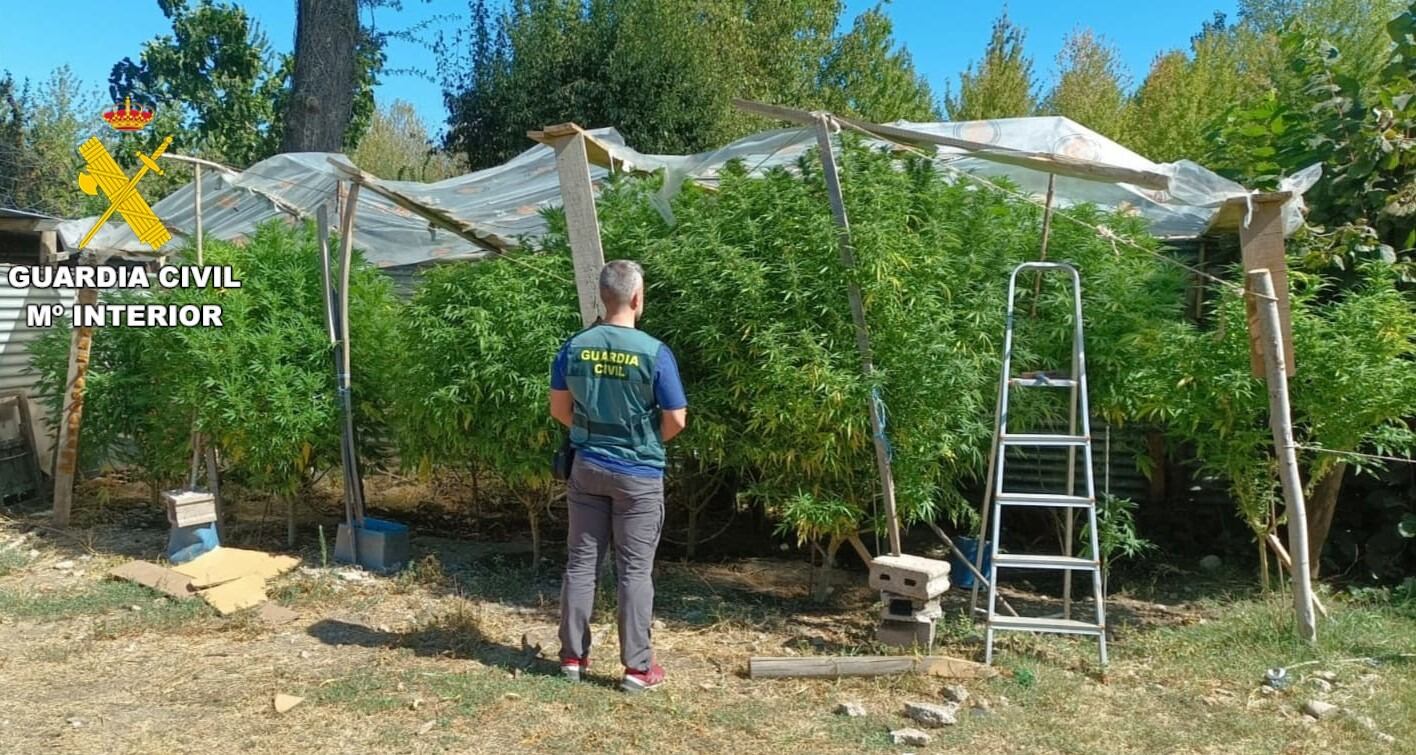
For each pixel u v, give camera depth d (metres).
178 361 6.89
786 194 5.63
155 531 7.76
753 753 4.11
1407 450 5.99
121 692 4.70
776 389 5.42
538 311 6.02
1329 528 6.65
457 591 6.31
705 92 16.80
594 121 16.55
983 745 4.18
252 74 22.64
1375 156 6.82
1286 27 7.64
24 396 9.02
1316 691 4.73
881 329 5.37
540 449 6.16
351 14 13.95
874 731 4.30
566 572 4.86
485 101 17.16
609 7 16.86
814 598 6.32
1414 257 6.77
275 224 7.55
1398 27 7.47
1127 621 5.92
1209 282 6.88
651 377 4.65
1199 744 4.21
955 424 5.62
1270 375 5.24
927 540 7.84
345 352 6.91
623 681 4.73
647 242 5.93
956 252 5.86
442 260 9.56
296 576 6.53
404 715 4.43
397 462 8.67
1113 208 7.03
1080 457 7.17
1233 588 6.56
